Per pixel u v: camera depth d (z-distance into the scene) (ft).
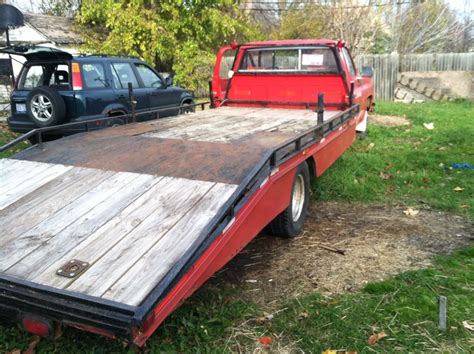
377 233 16.24
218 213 9.41
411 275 12.98
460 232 16.29
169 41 49.42
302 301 11.73
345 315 11.14
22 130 27.58
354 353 9.77
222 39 57.57
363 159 25.43
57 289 7.73
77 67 26.02
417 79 55.42
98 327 7.48
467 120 38.17
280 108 23.67
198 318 10.92
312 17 74.69
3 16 35.47
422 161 25.02
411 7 77.10
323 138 16.21
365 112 30.09
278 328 10.67
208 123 18.40
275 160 12.10
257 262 14.05
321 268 13.60
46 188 11.48
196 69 50.93
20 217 10.18
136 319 7.07
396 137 32.12
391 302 11.67
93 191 11.10
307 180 15.90
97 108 26.63
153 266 8.23
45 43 56.29
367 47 70.13
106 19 51.06
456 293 12.14
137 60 30.83
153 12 49.24
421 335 10.38
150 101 30.71
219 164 11.95
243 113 21.61
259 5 91.20
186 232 9.09
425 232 16.29
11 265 8.50
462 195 20.18
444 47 81.76
